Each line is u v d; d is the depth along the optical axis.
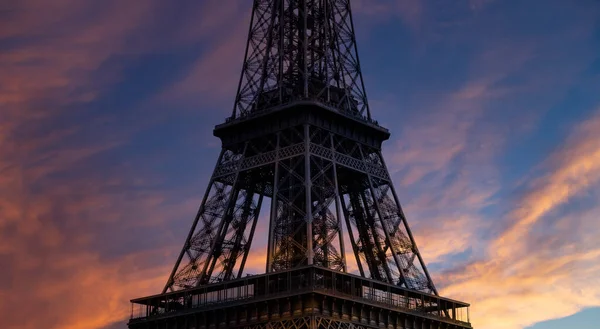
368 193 199.88
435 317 186.62
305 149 184.50
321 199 182.25
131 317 190.00
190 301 182.25
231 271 191.25
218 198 195.38
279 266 175.50
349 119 195.25
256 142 197.12
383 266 193.75
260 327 169.75
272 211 179.25
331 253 176.12
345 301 168.75
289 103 189.75
